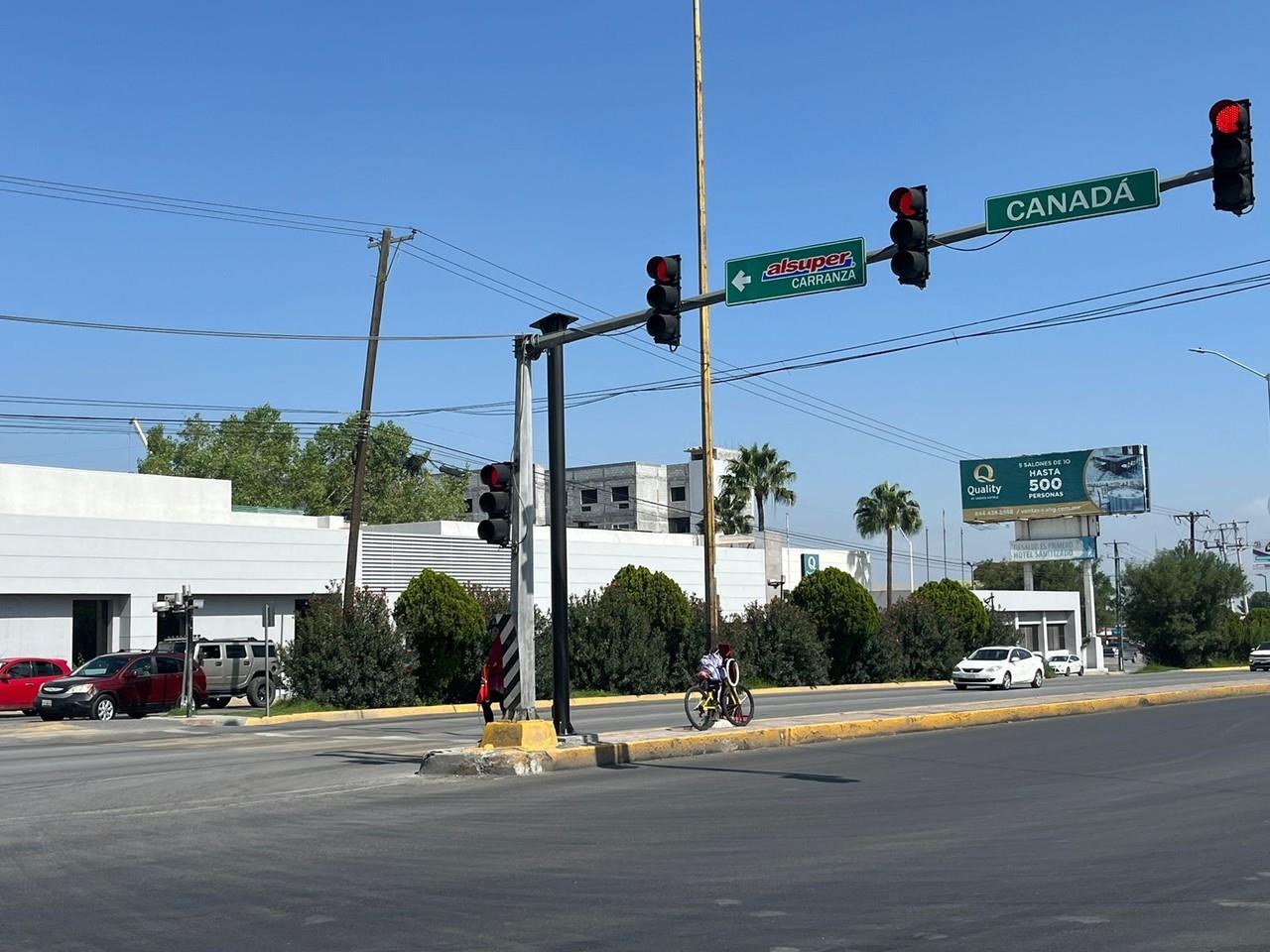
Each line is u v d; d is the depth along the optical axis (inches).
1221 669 3016.7
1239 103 497.4
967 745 820.6
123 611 1499.8
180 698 1353.3
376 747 879.7
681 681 1781.5
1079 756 746.8
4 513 1395.2
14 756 863.1
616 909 338.0
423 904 347.3
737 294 647.1
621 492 3870.6
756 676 1877.5
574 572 2016.5
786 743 829.8
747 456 3260.3
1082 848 430.9
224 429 3272.6
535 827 484.4
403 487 3383.4
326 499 3314.5
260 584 1622.8
